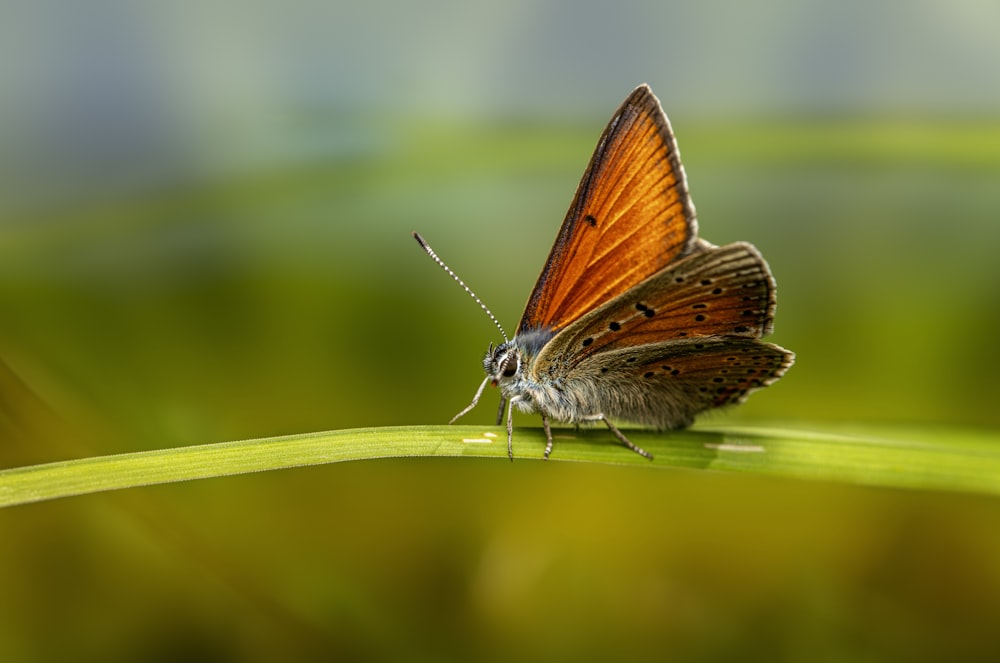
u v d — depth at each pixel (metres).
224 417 0.31
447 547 0.31
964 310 0.32
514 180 0.32
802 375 0.31
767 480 0.31
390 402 0.31
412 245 0.32
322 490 0.31
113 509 0.30
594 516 0.31
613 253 0.30
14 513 0.30
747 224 0.32
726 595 0.31
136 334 0.31
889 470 0.29
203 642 0.30
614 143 0.30
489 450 0.30
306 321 0.31
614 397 0.30
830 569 0.31
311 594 0.31
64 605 0.30
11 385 0.31
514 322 0.32
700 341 0.30
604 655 0.31
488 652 0.31
